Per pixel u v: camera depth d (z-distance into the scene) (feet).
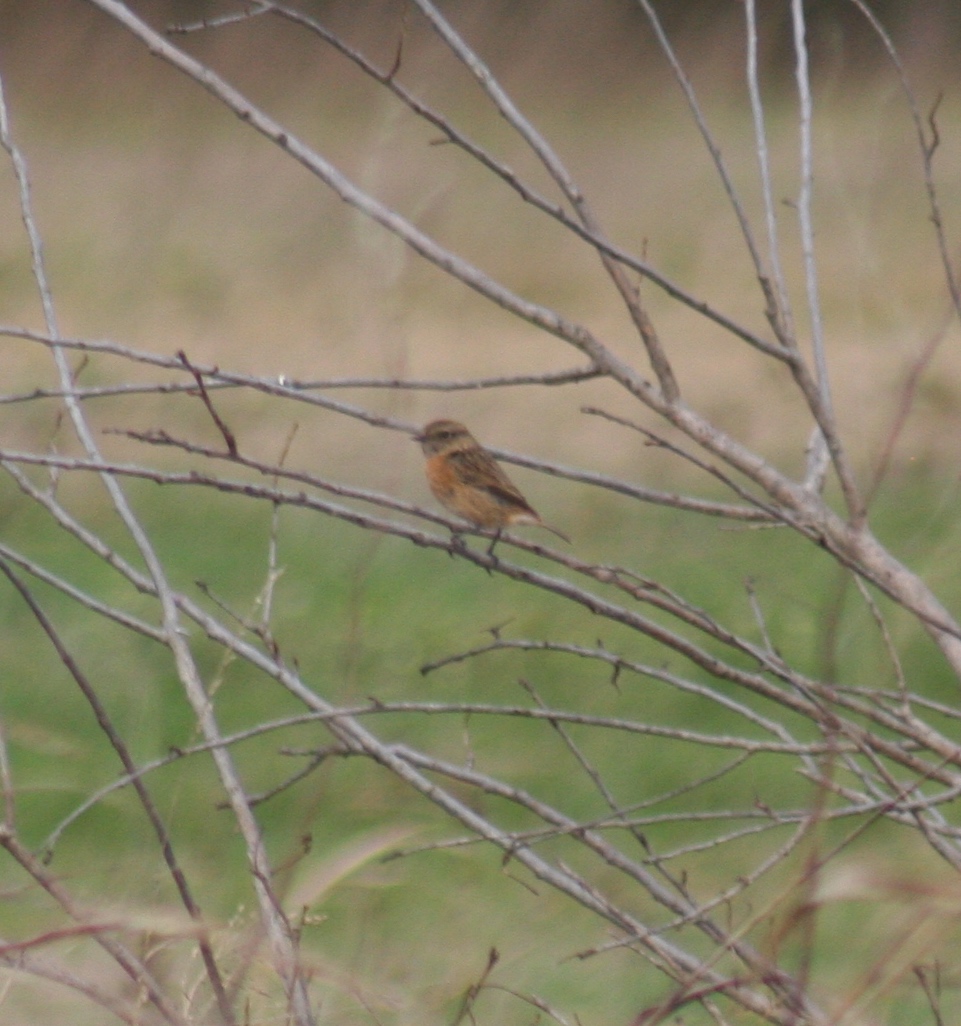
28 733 33.04
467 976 22.36
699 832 34.50
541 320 20.13
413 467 61.21
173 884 27.63
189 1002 18.13
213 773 35.99
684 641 19.75
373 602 46.14
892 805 17.98
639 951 19.53
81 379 74.38
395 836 19.60
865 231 25.93
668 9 114.21
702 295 90.74
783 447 63.57
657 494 21.01
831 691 19.36
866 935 21.08
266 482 59.36
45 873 18.07
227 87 19.10
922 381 56.29
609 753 37.70
